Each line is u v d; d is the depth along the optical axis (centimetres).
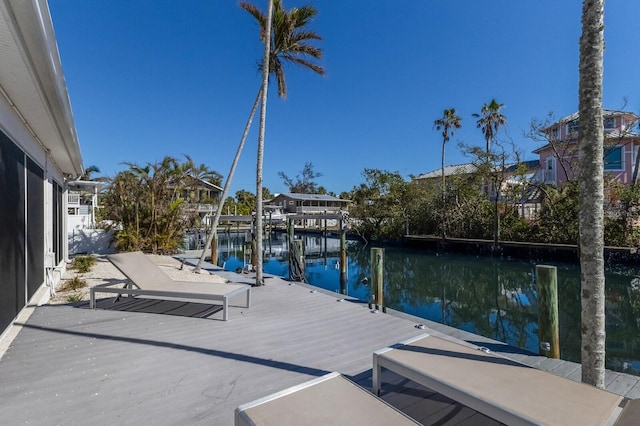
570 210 1499
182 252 1420
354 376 281
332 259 1789
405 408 233
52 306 503
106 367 294
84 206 2138
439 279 1259
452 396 194
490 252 1691
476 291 1070
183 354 324
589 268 229
